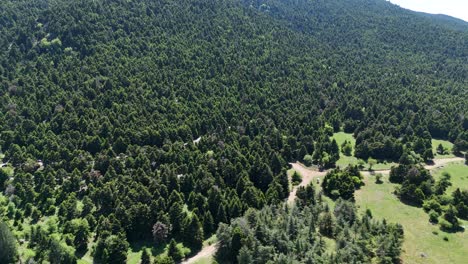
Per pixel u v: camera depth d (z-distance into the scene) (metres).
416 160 179.50
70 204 131.88
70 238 118.75
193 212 127.38
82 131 183.25
